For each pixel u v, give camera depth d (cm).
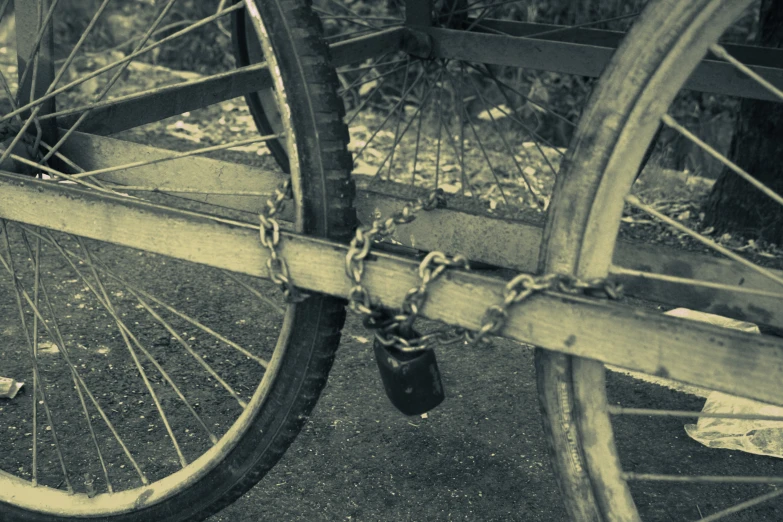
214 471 171
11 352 284
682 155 542
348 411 261
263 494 220
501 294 125
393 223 139
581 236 127
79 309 318
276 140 343
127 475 224
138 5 659
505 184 492
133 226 153
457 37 300
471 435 252
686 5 117
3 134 187
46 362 279
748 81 259
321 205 145
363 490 223
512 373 291
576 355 124
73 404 256
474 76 590
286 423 161
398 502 219
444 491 224
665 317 117
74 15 668
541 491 226
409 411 145
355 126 586
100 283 183
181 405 260
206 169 212
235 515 211
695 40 118
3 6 189
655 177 510
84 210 157
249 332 310
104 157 211
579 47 280
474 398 273
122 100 172
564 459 136
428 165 518
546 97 568
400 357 141
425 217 195
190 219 147
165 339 299
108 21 666
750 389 114
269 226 140
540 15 554
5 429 242
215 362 287
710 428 255
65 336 297
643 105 121
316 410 261
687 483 232
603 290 128
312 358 156
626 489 137
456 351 306
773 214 423
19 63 190
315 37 145
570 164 127
